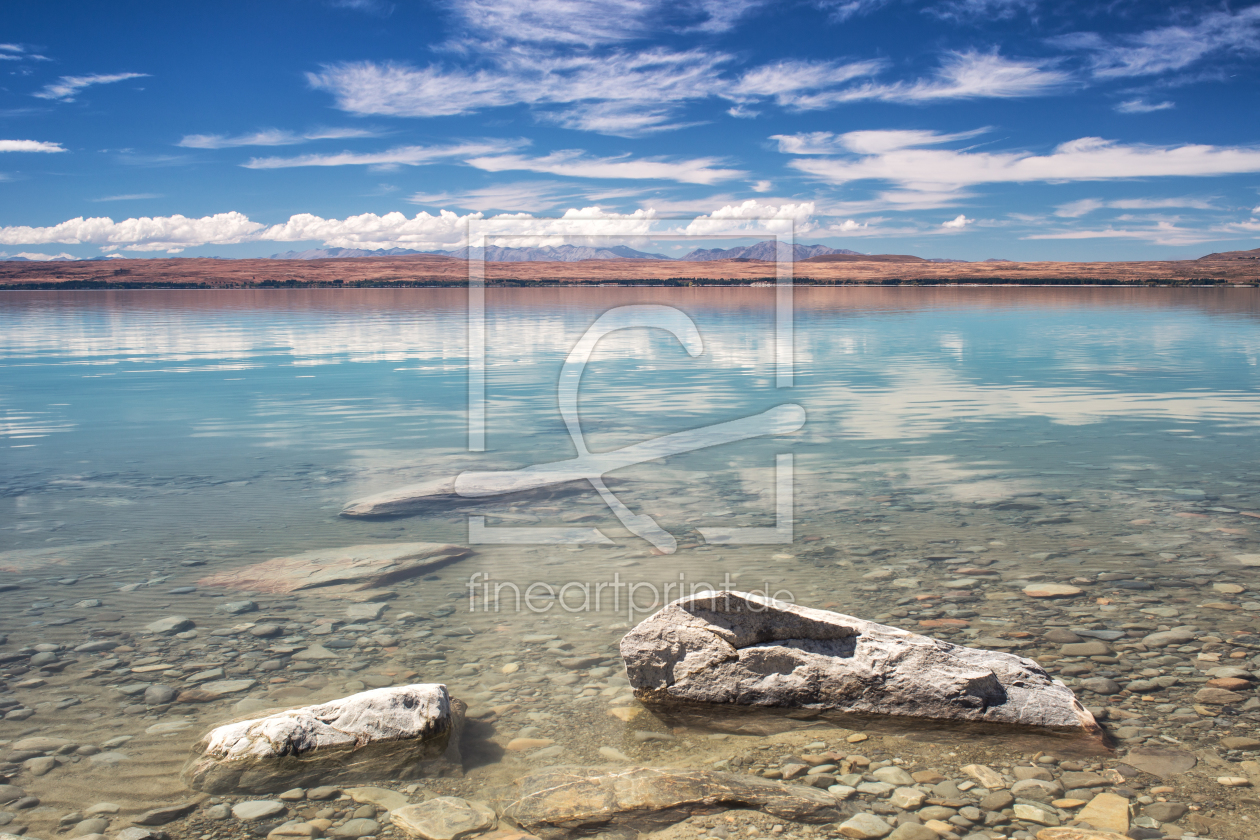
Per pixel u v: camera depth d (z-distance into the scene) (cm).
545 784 341
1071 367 1994
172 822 318
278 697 426
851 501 816
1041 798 327
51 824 315
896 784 341
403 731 377
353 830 313
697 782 339
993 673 404
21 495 862
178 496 859
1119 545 659
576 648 492
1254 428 1177
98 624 523
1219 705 399
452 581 605
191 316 4734
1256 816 309
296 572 618
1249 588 557
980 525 725
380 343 2905
